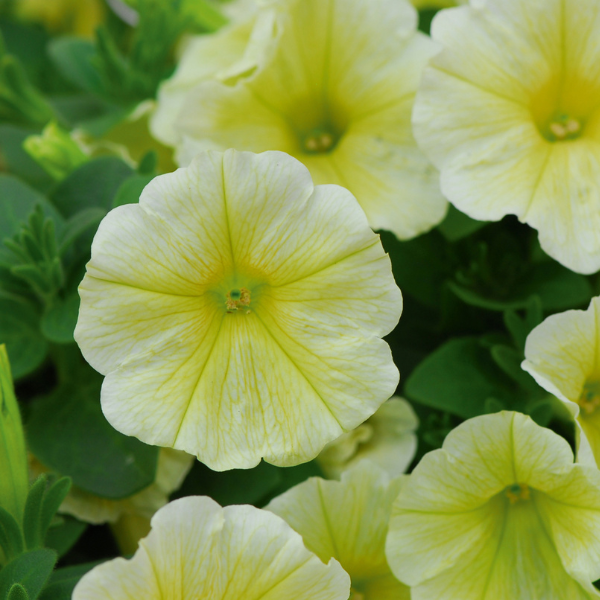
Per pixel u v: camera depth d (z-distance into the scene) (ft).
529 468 1.62
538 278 1.81
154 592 1.55
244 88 1.74
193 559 1.56
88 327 1.57
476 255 1.82
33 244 1.75
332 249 1.59
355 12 1.73
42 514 1.63
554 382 1.64
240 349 1.62
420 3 1.99
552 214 1.68
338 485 1.67
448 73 1.69
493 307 1.77
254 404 1.62
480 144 1.69
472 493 1.64
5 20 2.34
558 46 1.71
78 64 2.12
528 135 1.70
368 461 1.68
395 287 1.59
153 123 1.91
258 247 1.60
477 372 1.77
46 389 1.90
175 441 1.59
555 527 1.66
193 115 1.75
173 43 2.11
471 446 1.62
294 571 1.58
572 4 1.69
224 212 1.59
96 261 1.56
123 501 1.75
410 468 1.80
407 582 1.64
